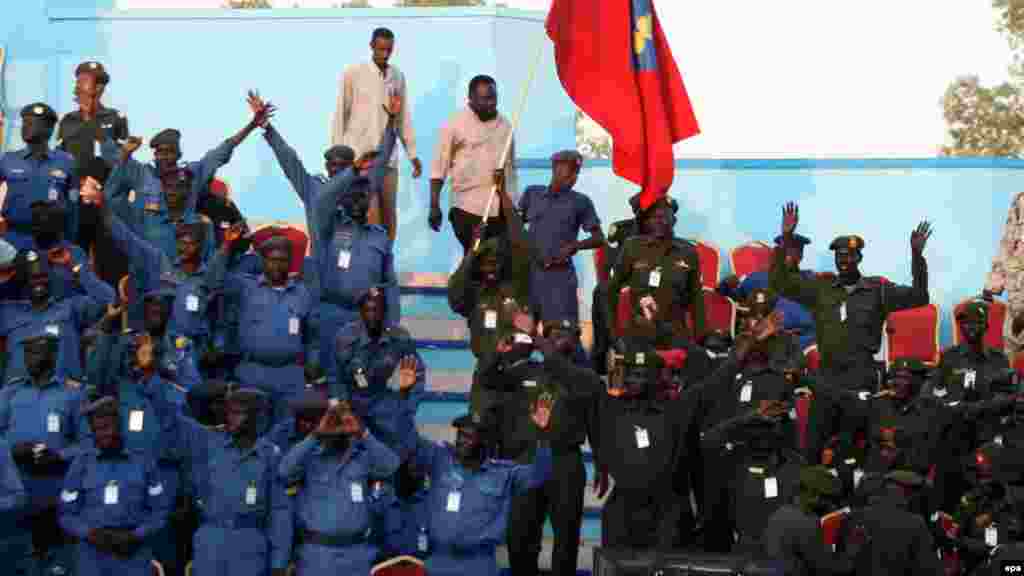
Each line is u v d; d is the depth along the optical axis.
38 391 11.75
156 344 11.67
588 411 11.17
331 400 10.93
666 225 12.84
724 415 11.90
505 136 14.09
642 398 11.07
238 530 10.67
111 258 13.52
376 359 11.41
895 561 10.30
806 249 16.45
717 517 11.37
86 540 10.82
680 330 12.77
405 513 11.36
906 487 10.46
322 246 12.36
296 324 12.01
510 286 12.31
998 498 11.79
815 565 10.12
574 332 11.93
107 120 14.09
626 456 11.00
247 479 10.70
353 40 17.39
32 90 17.50
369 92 14.58
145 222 13.13
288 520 10.72
